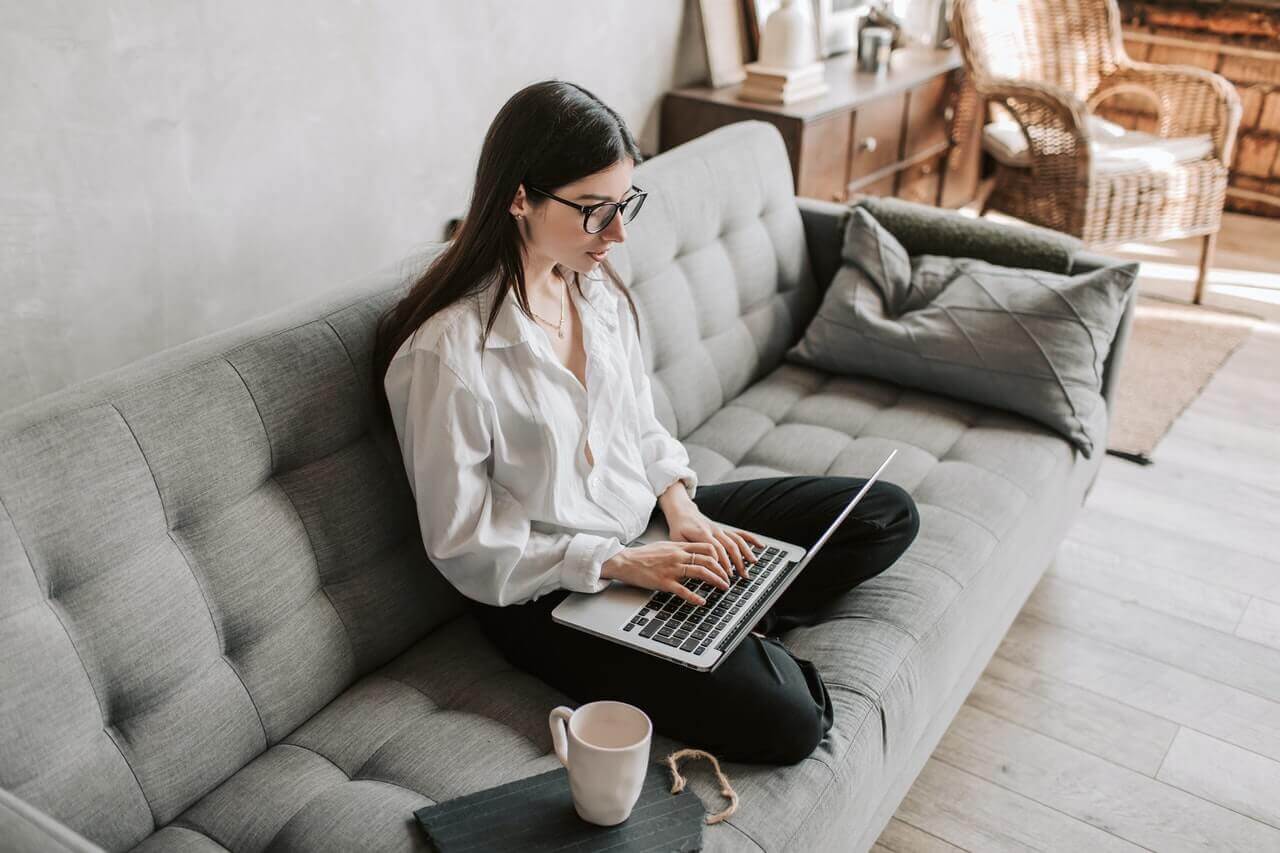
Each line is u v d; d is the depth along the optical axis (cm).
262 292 218
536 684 140
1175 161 317
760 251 221
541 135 129
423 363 130
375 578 141
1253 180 413
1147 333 328
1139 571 230
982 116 354
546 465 137
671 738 131
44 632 106
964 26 315
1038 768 181
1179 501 254
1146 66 344
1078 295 206
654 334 194
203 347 127
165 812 117
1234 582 227
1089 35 353
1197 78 331
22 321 181
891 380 216
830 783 129
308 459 135
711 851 115
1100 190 309
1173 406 290
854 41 358
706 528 150
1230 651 208
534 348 136
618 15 283
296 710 130
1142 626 214
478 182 134
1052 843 168
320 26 212
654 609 135
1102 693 198
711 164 211
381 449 142
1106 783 179
